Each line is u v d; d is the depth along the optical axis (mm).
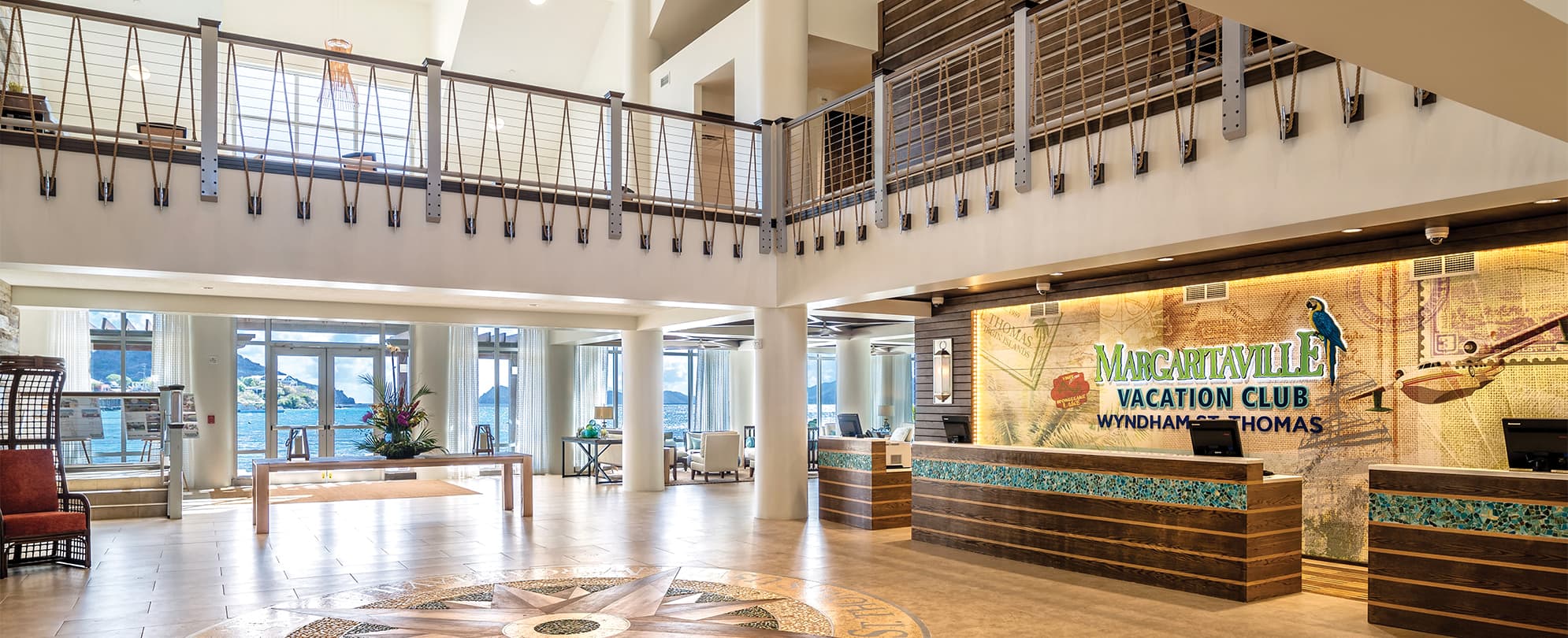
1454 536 5391
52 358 8141
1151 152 6145
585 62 15305
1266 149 5543
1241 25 5668
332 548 8562
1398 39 2811
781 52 10523
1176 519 6719
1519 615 5121
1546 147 4453
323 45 14375
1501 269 6660
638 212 8828
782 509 10406
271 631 5586
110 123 12281
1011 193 7098
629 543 8820
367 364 16047
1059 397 9797
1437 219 6461
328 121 14328
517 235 8203
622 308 12375
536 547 8617
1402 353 7191
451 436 16297
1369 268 7414
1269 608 6133
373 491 13711
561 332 16672
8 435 8352
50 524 7406
